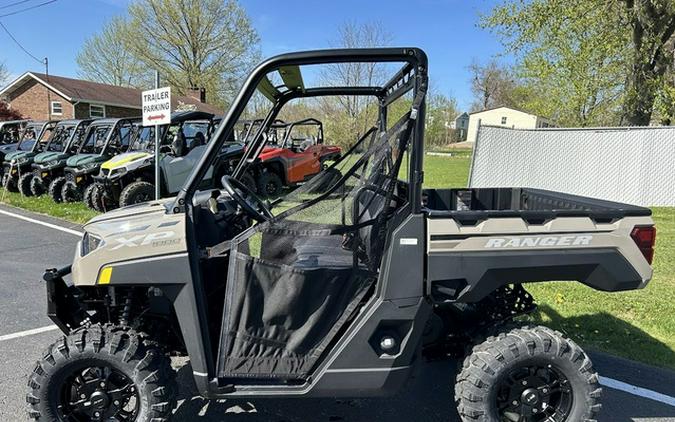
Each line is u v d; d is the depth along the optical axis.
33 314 4.06
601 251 2.27
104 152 9.66
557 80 13.85
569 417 2.29
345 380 2.19
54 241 6.66
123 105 26.11
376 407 2.78
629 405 2.80
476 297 2.23
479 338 2.41
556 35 12.30
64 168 9.66
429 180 14.73
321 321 2.21
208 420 2.63
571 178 9.69
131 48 33.69
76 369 2.21
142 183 8.38
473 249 2.19
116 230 2.20
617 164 9.42
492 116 55.19
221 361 2.17
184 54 33.97
